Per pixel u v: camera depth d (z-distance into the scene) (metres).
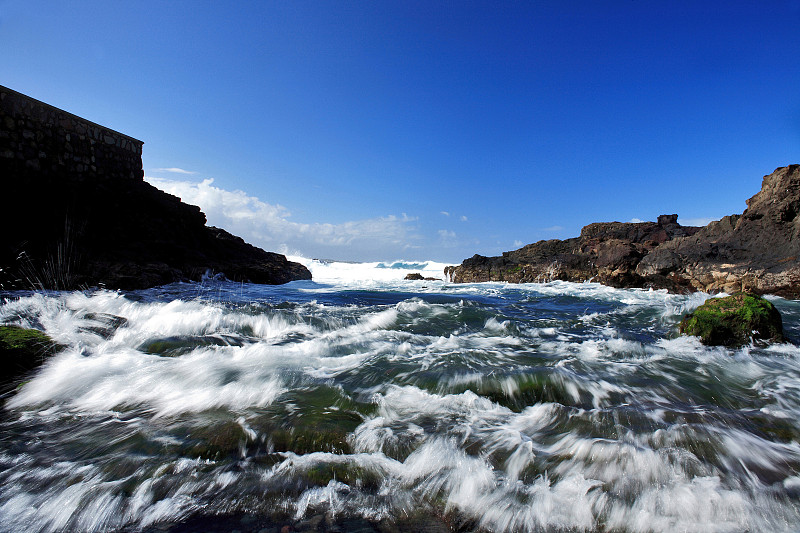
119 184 17.75
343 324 8.45
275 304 10.66
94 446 3.51
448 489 2.99
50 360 5.51
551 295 16.55
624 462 3.29
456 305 10.98
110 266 12.95
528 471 3.19
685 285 19.30
